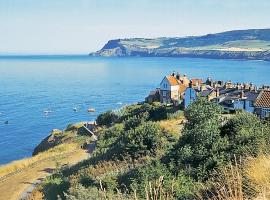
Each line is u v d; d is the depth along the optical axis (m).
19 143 98.25
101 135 56.75
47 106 152.62
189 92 71.44
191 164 21.42
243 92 71.31
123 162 32.81
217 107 31.78
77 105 154.50
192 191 15.73
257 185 8.38
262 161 9.48
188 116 30.97
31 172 45.84
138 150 33.72
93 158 39.28
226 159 19.09
